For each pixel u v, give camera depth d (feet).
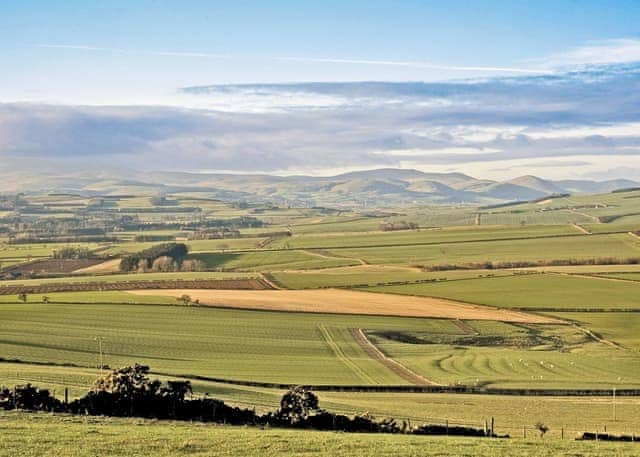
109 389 170.91
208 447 125.18
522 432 192.44
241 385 263.90
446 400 247.70
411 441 140.05
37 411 163.43
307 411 176.04
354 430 169.78
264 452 123.24
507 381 284.00
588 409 238.27
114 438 129.18
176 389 177.27
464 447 134.51
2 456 114.93
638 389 272.10
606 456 130.11
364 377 286.87
